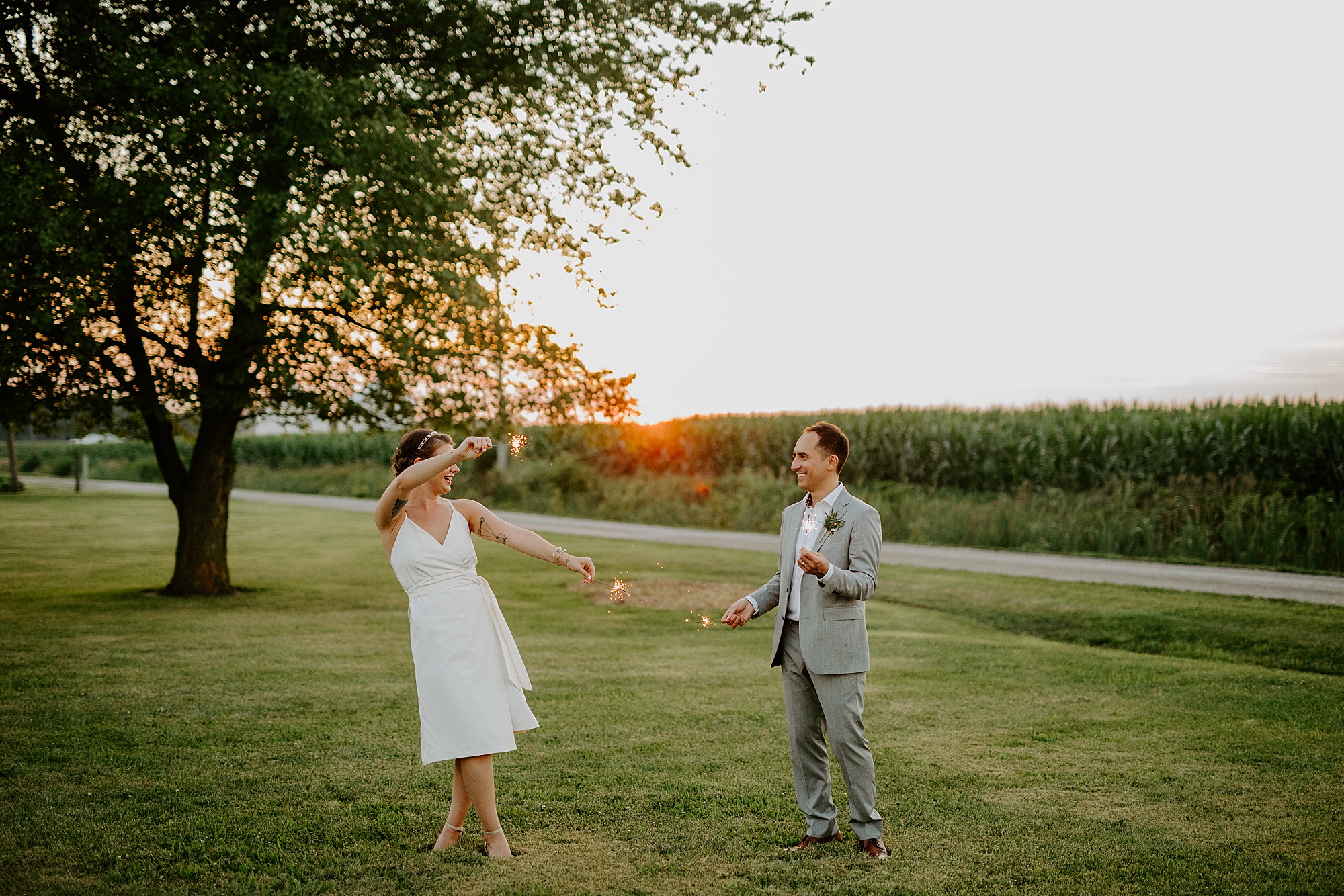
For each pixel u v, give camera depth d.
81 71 10.65
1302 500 20.17
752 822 4.54
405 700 7.06
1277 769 5.46
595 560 18.25
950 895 3.69
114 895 3.66
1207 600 12.16
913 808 4.76
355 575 16.31
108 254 10.26
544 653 9.38
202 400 12.02
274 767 5.36
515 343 12.56
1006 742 6.07
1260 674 8.38
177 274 11.41
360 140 9.99
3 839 4.22
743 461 32.62
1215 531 18.88
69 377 11.80
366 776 5.20
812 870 3.93
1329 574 15.73
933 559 18.16
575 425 14.18
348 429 13.20
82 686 7.40
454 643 4.02
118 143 11.06
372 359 12.34
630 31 12.07
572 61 11.84
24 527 24.41
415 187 10.27
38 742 5.80
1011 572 15.95
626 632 10.77
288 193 9.97
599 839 4.31
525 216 12.43
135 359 12.16
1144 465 23.34
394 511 4.04
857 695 4.09
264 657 8.77
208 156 9.78
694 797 4.91
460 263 10.93
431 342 11.54
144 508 31.41
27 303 10.00
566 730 6.32
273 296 11.70
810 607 4.10
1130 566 16.84
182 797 4.82
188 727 6.21
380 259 10.45
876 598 13.77
